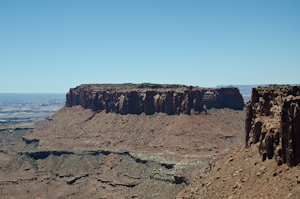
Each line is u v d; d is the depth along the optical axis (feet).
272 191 243.19
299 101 244.01
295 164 245.65
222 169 350.23
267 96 335.06
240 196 269.85
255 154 314.76
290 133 246.27
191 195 347.56
